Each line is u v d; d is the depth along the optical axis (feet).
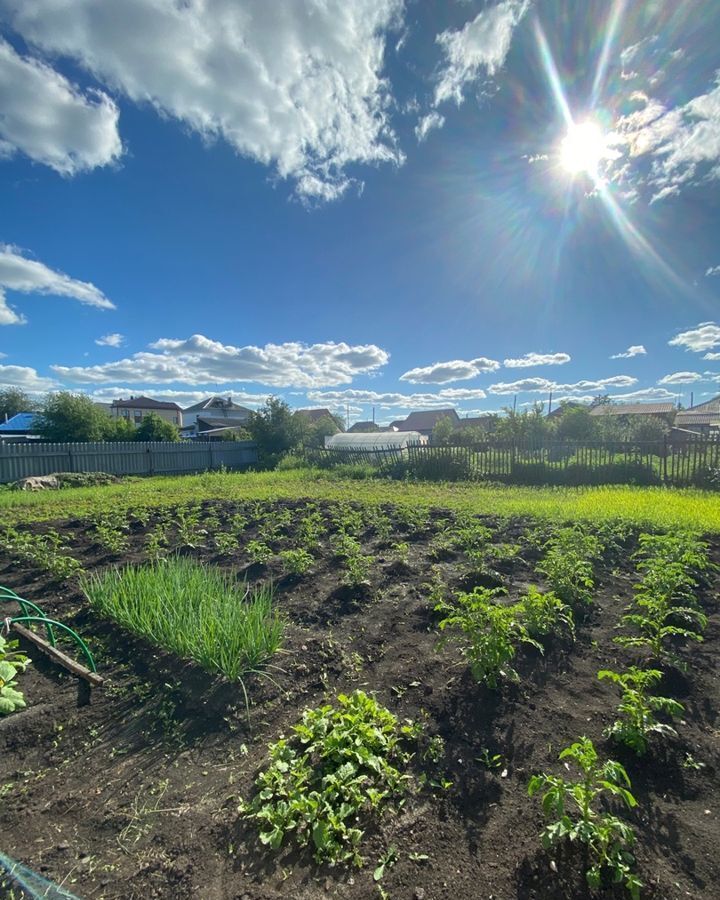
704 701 8.61
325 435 97.50
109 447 62.90
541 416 71.15
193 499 33.04
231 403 221.87
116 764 7.54
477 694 8.86
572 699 8.66
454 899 5.08
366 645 11.07
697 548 14.70
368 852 5.67
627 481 40.75
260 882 5.33
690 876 5.22
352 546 17.13
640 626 10.51
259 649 10.03
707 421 143.23
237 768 7.30
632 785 6.59
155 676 10.03
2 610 13.94
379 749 7.19
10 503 32.89
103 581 15.58
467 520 22.12
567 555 13.56
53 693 9.64
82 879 5.47
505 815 6.15
